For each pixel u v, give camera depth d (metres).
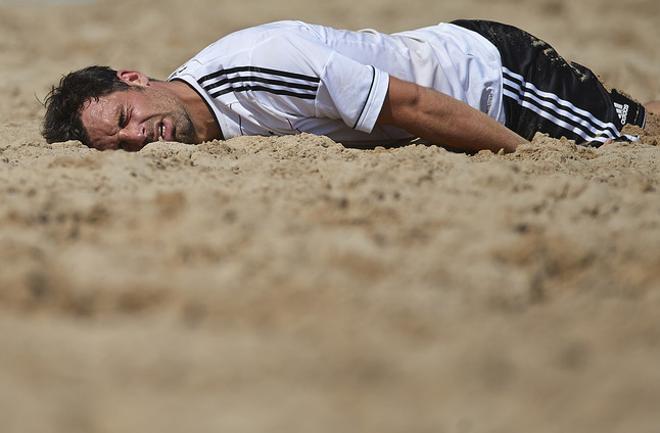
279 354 7.43
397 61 12.84
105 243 9.25
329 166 11.30
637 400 6.76
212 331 7.81
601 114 13.49
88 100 12.44
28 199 10.09
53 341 7.61
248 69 12.25
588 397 6.82
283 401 6.83
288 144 12.17
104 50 25.48
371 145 13.02
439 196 10.34
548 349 7.47
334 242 8.98
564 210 10.09
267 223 9.48
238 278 8.43
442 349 7.47
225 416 6.65
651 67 23.39
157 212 9.72
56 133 12.81
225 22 29.72
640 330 7.82
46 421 6.58
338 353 7.43
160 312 8.12
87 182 10.83
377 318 7.93
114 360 7.34
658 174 11.81
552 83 13.31
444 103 12.30
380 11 31.55
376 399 6.88
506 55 13.30
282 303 8.14
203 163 11.62
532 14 31.28
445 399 6.88
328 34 12.71
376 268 8.62
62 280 8.43
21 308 8.16
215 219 9.48
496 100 13.09
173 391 6.96
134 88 12.45
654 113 15.15
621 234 9.42
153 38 27.14
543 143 12.55
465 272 8.59
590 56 24.16
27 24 28.94
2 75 21.28
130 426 6.56
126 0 32.66
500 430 6.52
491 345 7.52
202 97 12.45
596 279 8.76
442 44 13.12
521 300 8.33
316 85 12.11
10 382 7.03
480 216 9.73
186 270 8.62
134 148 12.35
